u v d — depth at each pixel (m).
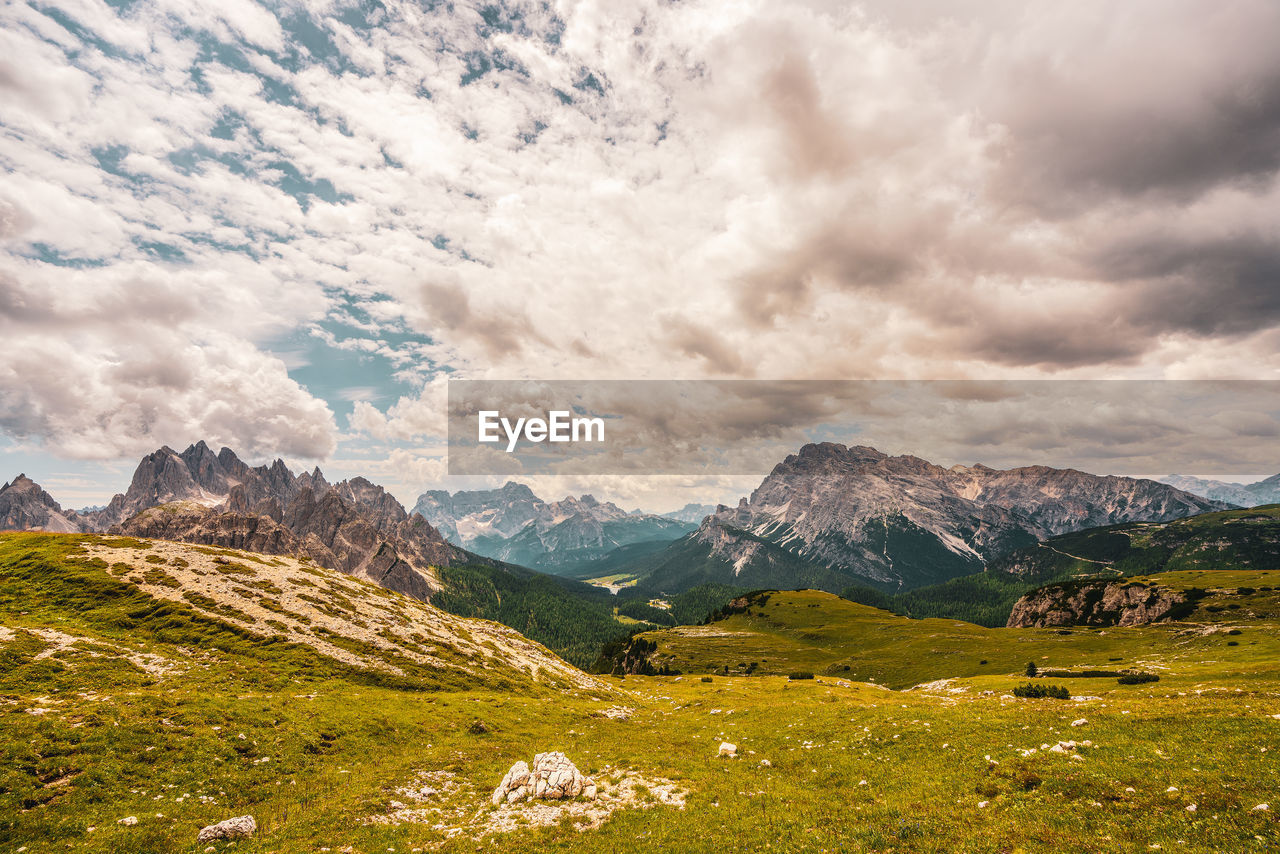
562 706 70.31
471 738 50.22
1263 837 17.97
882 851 21.88
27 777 29.11
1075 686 80.88
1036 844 20.41
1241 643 115.00
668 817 28.64
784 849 23.12
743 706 74.19
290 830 28.16
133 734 35.81
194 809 29.77
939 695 81.56
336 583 97.31
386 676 68.44
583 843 26.03
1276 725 27.36
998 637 177.50
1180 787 22.56
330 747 42.69
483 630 109.25
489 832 27.89
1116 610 199.12
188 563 84.44
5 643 49.84
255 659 63.62
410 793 34.62
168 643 62.97
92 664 49.94
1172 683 70.88
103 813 27.53
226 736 39.53
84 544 83.88
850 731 44.41
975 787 27.42
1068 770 26.38
